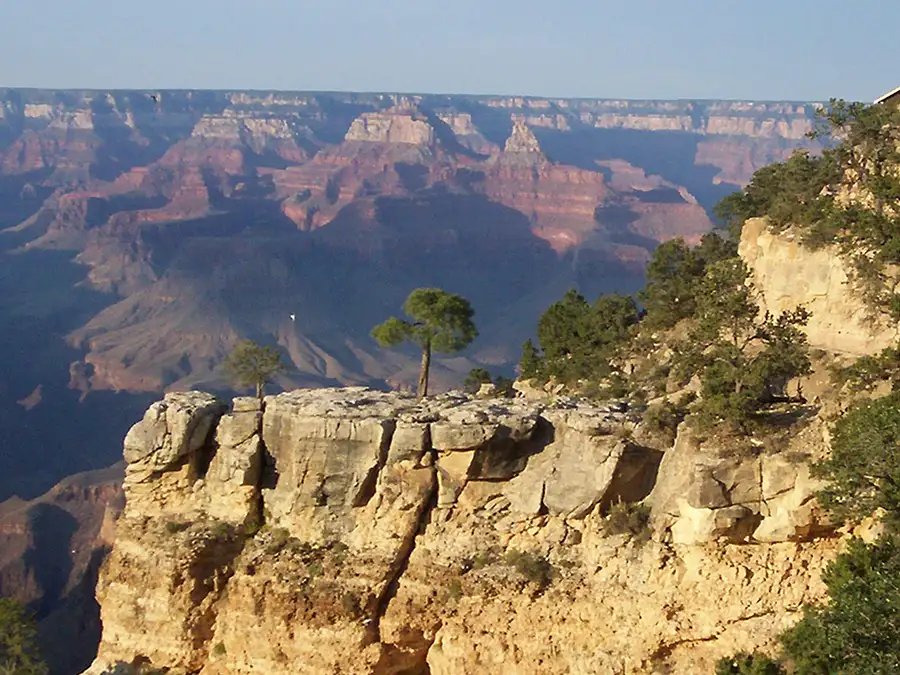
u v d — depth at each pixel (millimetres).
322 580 52719
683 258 83312
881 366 47812
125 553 56219
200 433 56281
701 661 47156
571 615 49625
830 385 51469
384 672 52562
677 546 48375
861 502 42125
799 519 45562
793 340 53156
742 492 46531
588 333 82125
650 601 48250
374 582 52188
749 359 51719
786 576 46562
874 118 62000
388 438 53031
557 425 52594
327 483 53688
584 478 50875
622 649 48438
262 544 54469
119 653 56000
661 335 74438
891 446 40562
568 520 51250
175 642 54844
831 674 38031
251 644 53469
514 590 50562
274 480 55438
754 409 49031
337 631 52281
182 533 55219
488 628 50750
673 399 57094
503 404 55250
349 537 53594
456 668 51125
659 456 50875
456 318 71250
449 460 52188
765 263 61000
